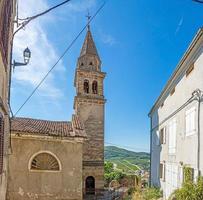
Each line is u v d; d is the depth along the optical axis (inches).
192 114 547.2
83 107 1311.5
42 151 834.8
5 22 337.7
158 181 920.9
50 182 825.5
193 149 534.6
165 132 824.3
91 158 1228.5
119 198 990.4
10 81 510.6
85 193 1147.9
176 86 696.4
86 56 1419.8
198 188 448.1
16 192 792.3
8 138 513.3
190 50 542.6
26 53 507.2
